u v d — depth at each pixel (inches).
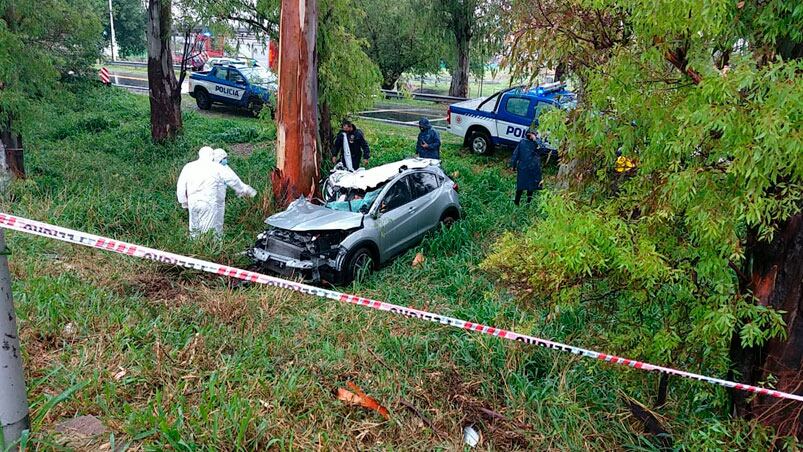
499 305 263.9
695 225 144.8
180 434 155.8
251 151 656.4
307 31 403.9
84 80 895.7
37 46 447.5
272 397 187.2
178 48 1306.6
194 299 271.9
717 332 161.9
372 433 180.7
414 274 330.0
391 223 345.4
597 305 201.6
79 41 491.5
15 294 233.8
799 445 161.9
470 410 197.5
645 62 156.3
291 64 407.2
